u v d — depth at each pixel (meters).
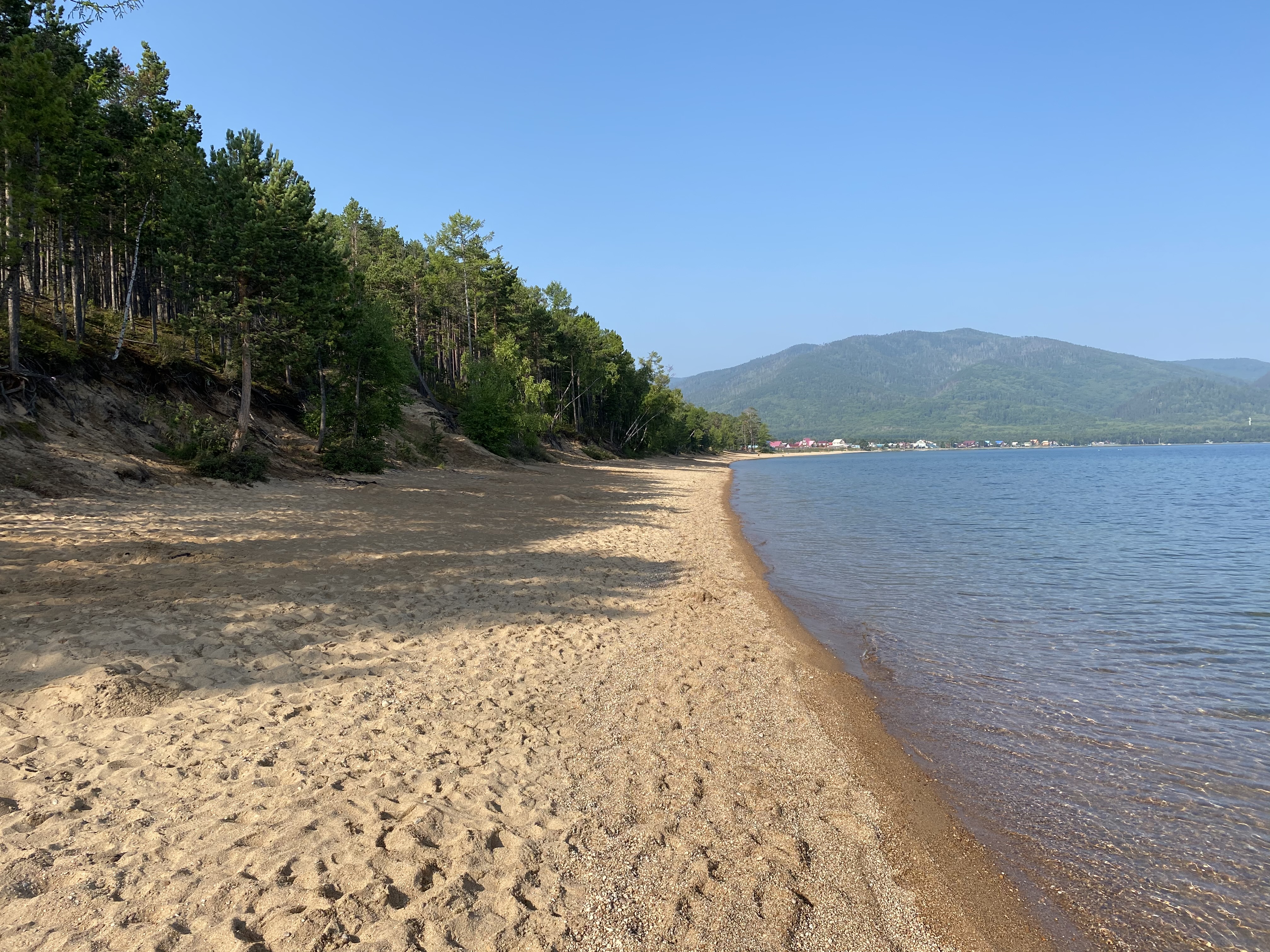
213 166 25.27
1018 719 8.23
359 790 5.25
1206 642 11.80
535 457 59.09
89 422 21.06
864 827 5.64
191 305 28.53
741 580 16.25
